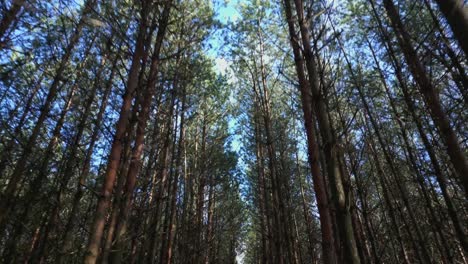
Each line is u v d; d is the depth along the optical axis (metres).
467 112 7.07
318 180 3.34
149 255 8.23
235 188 16.59
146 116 6.01
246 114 13.41
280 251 9.64
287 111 12.24
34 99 7.83
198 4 8.43
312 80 3.65
